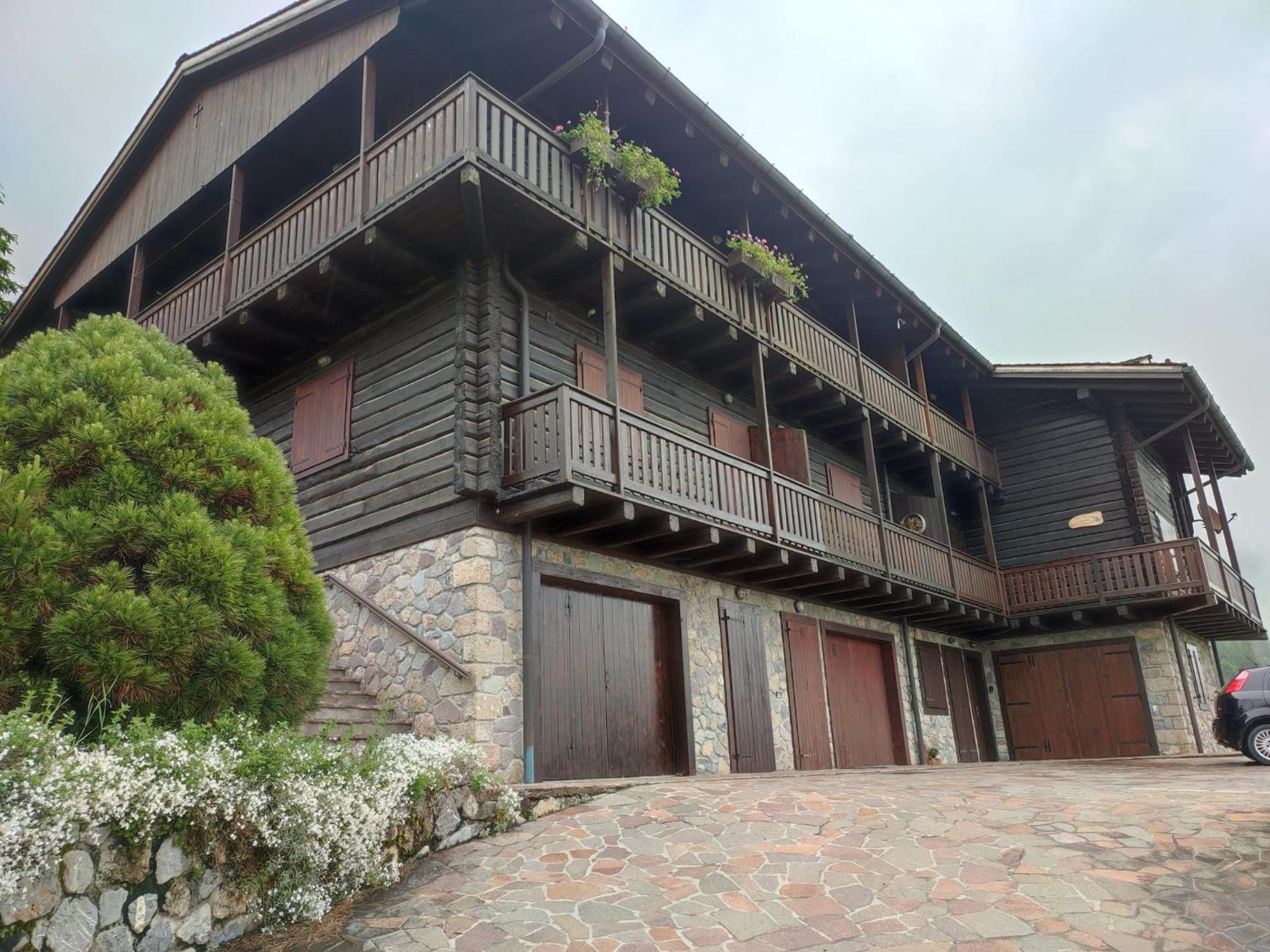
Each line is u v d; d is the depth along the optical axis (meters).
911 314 15.13
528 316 9.56
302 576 5.91
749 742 10.69
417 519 9.02
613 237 9.45
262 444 6.21
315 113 11.02
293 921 4.66
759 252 11.35
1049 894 4.89
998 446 18.59
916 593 13.22
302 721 5.83
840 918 4.66
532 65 10.57
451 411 8.98
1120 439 17.11
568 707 8.71
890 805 6.66
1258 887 4.82
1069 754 16.14
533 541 8.80
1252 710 10.60
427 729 8.16
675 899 4.92
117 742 4.40
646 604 10.06
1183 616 15.74
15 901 3.61
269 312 10.20
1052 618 16.09
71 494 5.16
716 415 12.32
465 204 8.43
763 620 11.74
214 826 4.45
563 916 4.70
